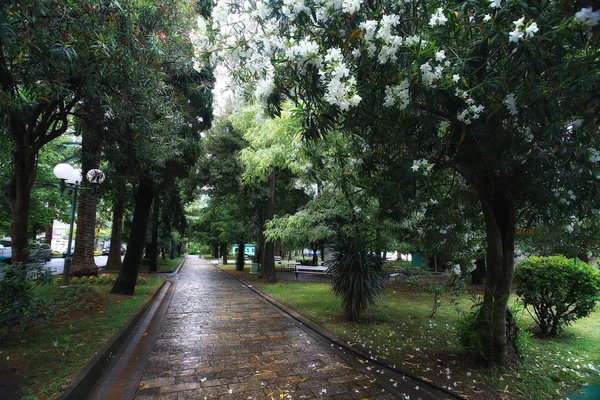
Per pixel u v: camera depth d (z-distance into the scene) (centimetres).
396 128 330
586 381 369
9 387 311
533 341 525
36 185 1502
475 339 415
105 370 404
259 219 1537
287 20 308
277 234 954
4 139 532
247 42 362
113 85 484
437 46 278
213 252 4406
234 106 1292
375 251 760
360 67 300
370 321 658
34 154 514
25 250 502
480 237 646
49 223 2103
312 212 888
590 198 298
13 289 433
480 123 309
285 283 1340
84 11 416
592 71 223
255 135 1027
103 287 958
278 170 1325
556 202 297
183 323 667
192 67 674
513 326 434
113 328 536
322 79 289
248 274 1780
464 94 271
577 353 465
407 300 916
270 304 892
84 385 337
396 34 285
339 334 566
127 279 890
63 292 763
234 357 465
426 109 322
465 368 411
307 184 852
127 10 439
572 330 595
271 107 330
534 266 561
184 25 588
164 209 1822
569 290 532
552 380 374
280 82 315
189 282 1408
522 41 229
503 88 268
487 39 265
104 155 777
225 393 352
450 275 697
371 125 329
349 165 463
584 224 421
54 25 401
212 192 1659
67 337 471
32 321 485
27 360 382
